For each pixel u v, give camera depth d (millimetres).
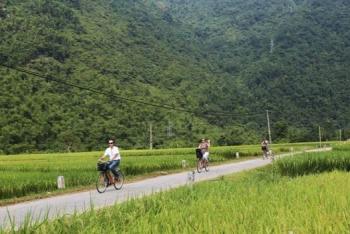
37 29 139375
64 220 8656
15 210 18141
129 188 26625
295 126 162000
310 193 10852
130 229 7344
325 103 177375
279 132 143375
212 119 143250
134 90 134000
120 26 195250
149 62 170875
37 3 158000
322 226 6797
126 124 114250
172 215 8242
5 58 122562
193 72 179000
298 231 6676
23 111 101688
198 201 10570
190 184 15266
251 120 155750
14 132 95438
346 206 8680
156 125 119312
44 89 114062
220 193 12305
